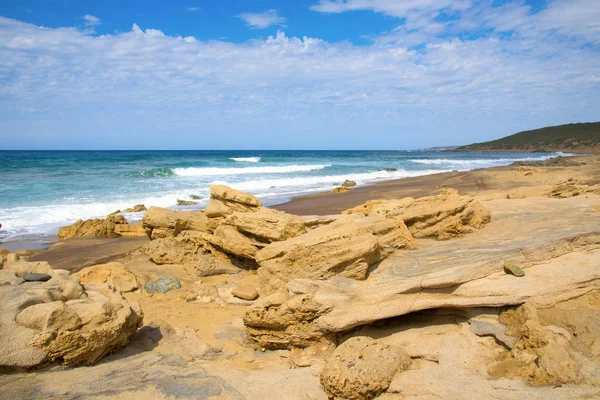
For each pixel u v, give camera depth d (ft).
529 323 17.11
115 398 15.10
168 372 17.57
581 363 15.53
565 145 374.43
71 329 17.22
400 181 114.11
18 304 17.13
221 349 21.48
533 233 25.93
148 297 29.76
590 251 21.85
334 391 15.97
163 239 39.29
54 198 74.23
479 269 20.49
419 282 20.70
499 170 124.47
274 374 18.28
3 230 54.54
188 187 93.20
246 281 31.68
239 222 32.83
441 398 14.88
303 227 32.42
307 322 21.43
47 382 15.78
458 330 19.70
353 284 23.04
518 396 14.28
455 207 30.04
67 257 42.01
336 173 140.56
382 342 18.93
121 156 236.63
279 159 221.87
